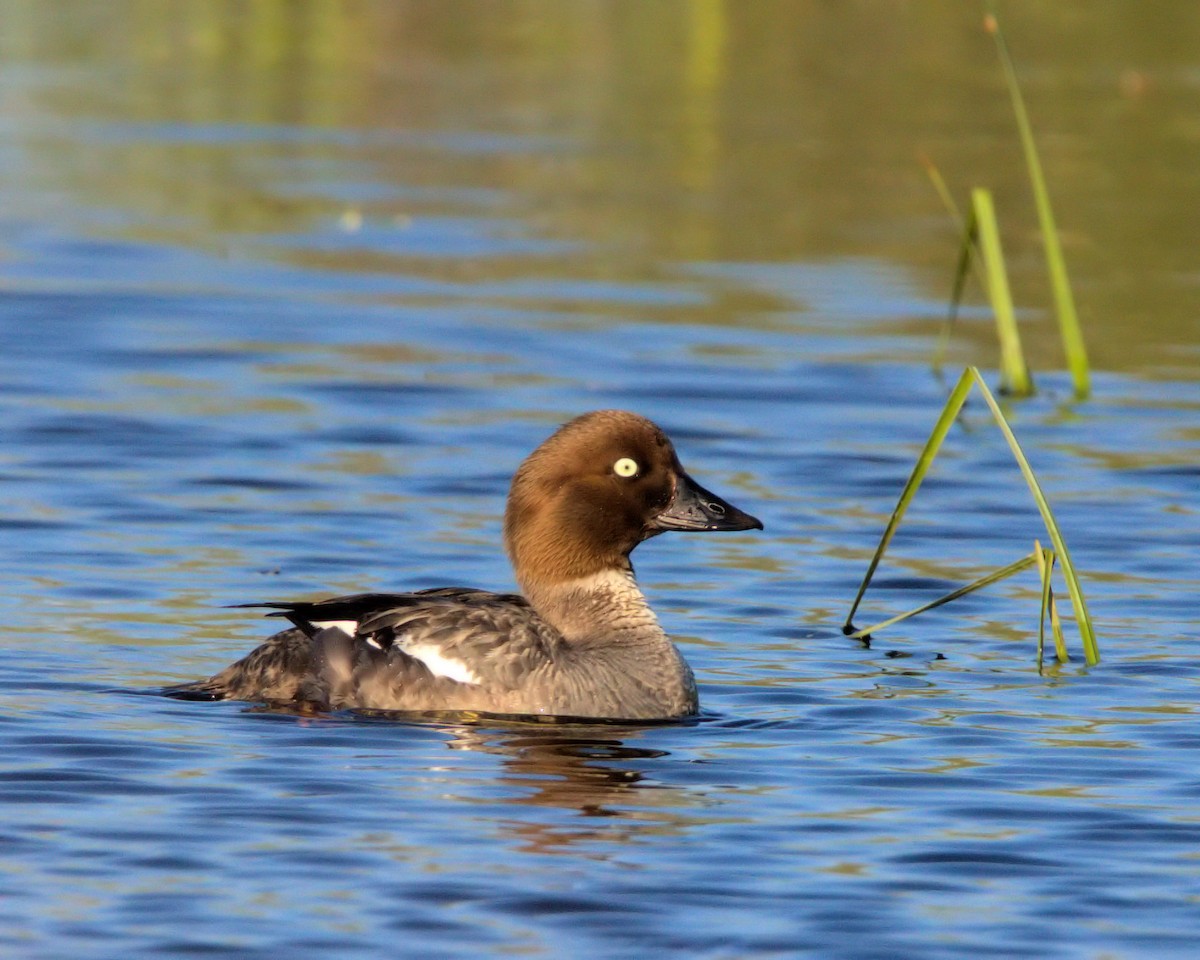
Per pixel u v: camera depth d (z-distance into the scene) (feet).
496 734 35.91
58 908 27.37
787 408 62.34
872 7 127.13
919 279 78.54
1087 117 101.30
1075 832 30.91
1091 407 63.10
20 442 56.70
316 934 26.76
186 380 63.67
